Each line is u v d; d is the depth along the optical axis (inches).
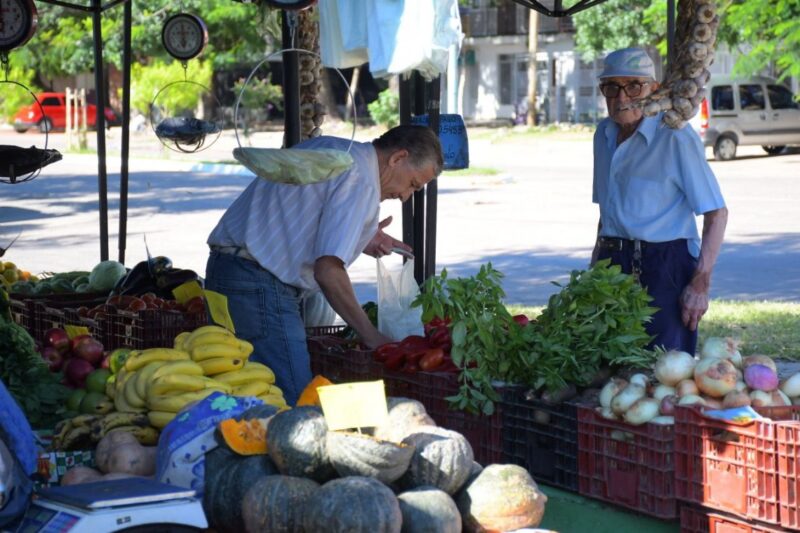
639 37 1407.5
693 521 149.0
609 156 223.5
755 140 1134.4
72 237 674.8
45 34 1510.8
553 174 1051.3
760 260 554.6
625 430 154.9
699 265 209.9
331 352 205.5
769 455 139.2
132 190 965.2
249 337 187.6
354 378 197.3
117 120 1731.1
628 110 211.6
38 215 794.8
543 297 461.7
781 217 706.8
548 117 1787.6
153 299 255.3
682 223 213.0
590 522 160.4
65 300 281.7
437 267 542.0
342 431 135.3
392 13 228.8
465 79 1925.4
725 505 144.2
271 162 153.3
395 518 124.6
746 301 449.4
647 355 169.5
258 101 1615.4
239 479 137.0
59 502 126.9
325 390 135.9
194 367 165.2
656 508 151.8
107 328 246.8
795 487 137.0
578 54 1777.8
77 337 209.2
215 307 183.3
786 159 1137.4
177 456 141.2
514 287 487.5
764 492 139.9
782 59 984.3
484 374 175.2
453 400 173.6
